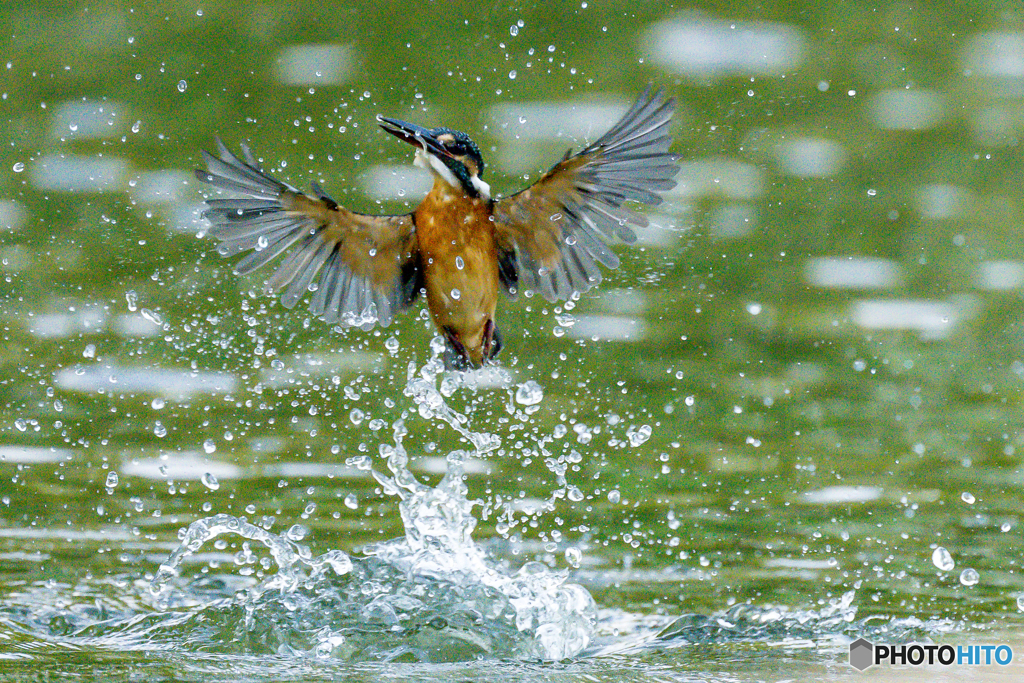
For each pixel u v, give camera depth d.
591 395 12.83
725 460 11.25
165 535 9.48
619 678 7.42
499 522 9.91
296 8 26.17
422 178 18.97
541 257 8.92
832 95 24.47
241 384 12.97
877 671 7.54
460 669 7.54
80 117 21.89
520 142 20.94
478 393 12.80
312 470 10.81
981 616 8.38
